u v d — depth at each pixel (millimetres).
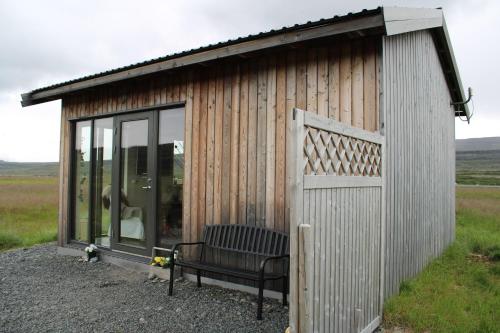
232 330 3223
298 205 2201
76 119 6629
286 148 4188
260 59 4457
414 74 5109
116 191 5898
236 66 4660
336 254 2643
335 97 3895
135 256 5512
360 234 3074
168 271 4848
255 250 4230
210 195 4809
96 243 6289
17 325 3285
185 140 5098
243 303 3955
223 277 4609
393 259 4051
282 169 4195
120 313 3613
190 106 5070
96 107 6316
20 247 7523
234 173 4602
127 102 5832
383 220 3566
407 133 4656
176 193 5188
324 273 2467
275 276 3721
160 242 5324
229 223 4609
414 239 4969
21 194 20609
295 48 4023
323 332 2436
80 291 4340
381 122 3609
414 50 5137
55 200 18031
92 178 6379
